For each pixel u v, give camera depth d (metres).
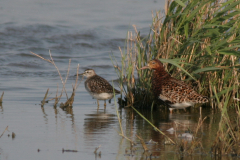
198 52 13.75
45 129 11.31
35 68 21.41
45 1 34.88
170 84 13.16
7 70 20.73
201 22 13.66
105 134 10.88
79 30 27.55
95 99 15.98
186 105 13.07
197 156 9.05
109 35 27.11
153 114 13.57
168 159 8.86
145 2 35.19
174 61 12.41
